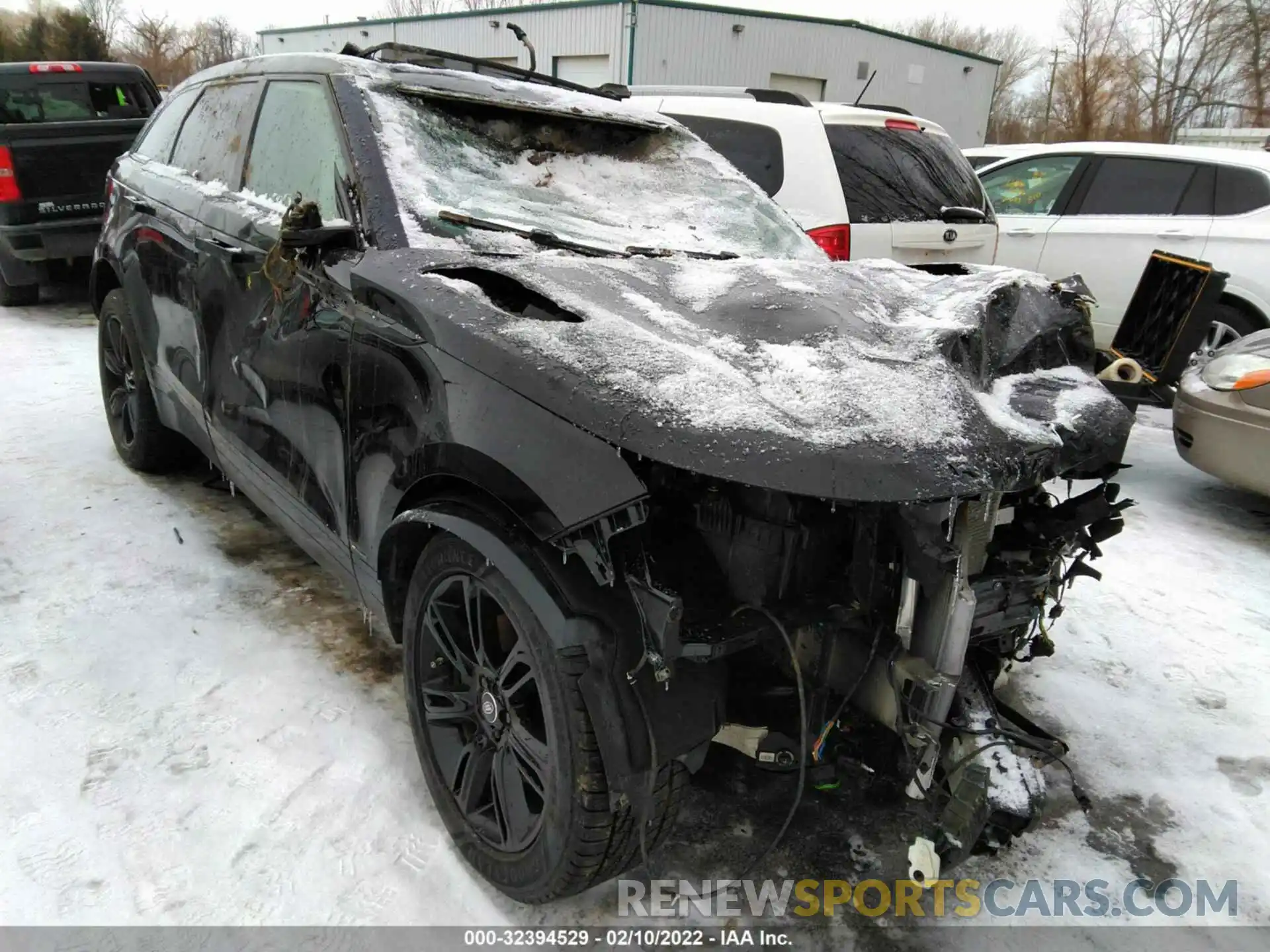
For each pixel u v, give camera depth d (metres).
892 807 2.30
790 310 2.05
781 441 1.54
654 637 1.62
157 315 3.46
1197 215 6.27
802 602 1.79
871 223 4.85
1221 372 4.28
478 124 2.84
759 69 19.48
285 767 2.32
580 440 1.64
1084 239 6.64
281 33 27.25
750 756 1.83
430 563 1.96
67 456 4.36
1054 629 3.34
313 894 1.95
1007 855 2.22
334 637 2.93
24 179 7.01
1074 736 2.71
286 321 2.47
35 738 2.36
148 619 2.96
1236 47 34.09
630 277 2.21
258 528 3.70
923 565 1.69
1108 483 2.28
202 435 3.29
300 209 2.21
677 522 1.82
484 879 2.01
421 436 1.92
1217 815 2.40
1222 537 4.30
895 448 1.57
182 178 3.44
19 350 6.29
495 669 1.92
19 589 3.10
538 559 1.69
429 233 2.30
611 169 3.09
